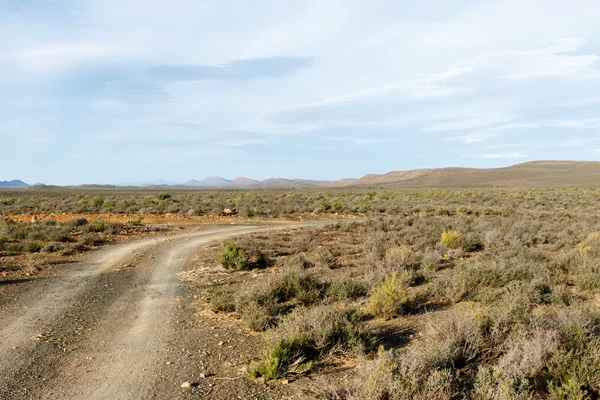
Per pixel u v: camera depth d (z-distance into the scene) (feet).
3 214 117.29
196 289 38.47
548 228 70.54
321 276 41.16
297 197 211.41
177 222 102.01
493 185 590.55
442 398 15.08
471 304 29.78
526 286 30.83
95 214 118.42
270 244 64.28
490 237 58.29
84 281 41.75
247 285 36.47
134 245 65.92
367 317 28.17
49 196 247.70
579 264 38.24
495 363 18.80
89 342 25.09
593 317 22.45
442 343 19.27
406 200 178.50
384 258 46.26
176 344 24.53
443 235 55.98
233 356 22.52
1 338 25.81
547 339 18.35
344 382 18.38
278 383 19.12
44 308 32.42
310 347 21.94
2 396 18.30
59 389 18.98
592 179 534.37
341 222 92.02
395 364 16.28
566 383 16.16
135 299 35.17
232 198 190.80
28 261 50.65
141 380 19.79
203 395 18.17
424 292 33.86
